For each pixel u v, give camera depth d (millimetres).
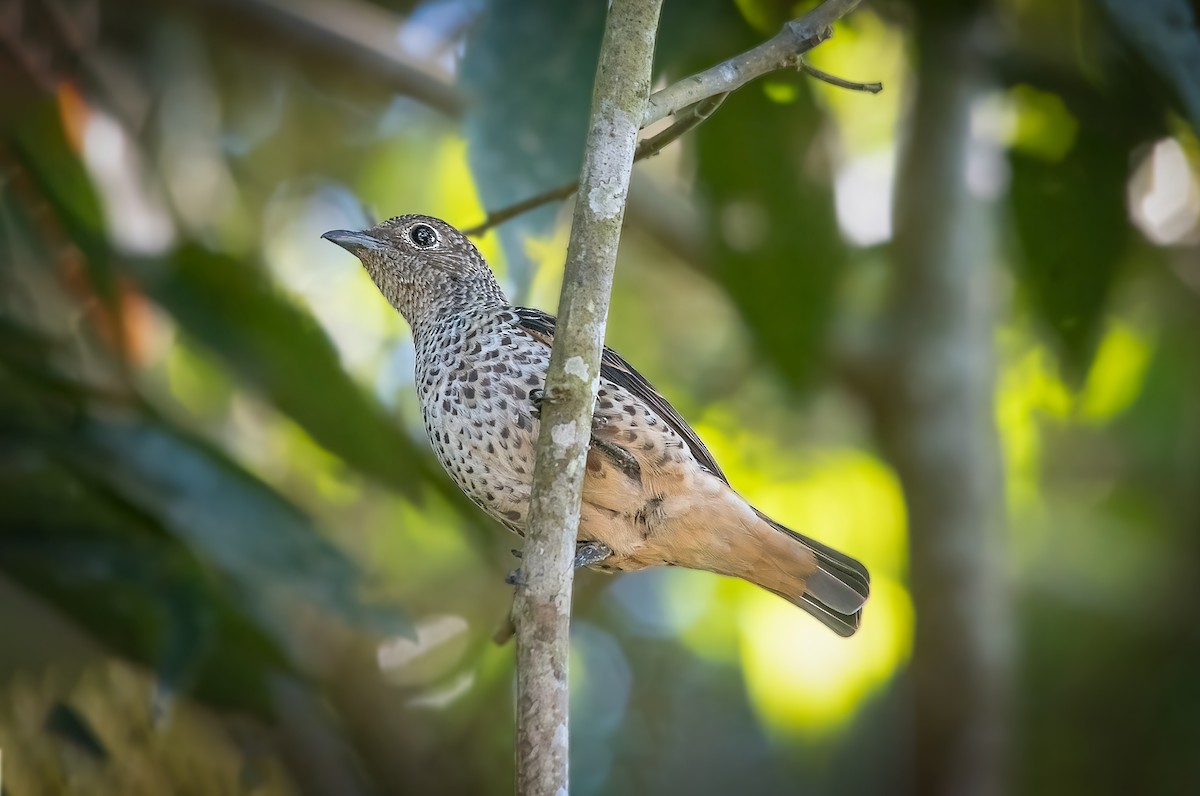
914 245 13734
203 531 10820
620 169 6492
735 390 15648
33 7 11570
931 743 13133
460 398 8352
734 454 15383
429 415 8570
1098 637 16469
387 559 15008
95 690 12016
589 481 8055
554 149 9641
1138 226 12977
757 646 14672
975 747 13023
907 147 13633
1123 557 16234
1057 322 12055
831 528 15414
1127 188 11875
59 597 11461
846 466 15430
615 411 8117
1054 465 16516
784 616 14672
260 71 15117
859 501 15383
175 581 10930
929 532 13336
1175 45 9719
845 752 16359
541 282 15008
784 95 11094
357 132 15562
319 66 13508
